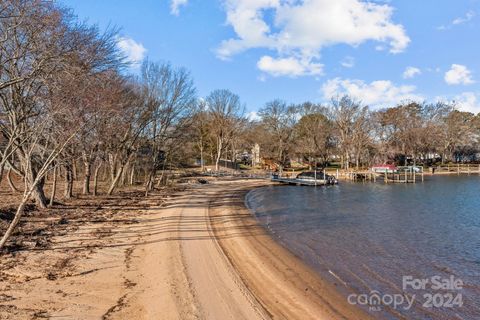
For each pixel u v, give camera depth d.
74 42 13.12
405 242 18.41
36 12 11.93
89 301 9.17
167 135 36.53
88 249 13.78
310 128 74.31
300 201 36.69
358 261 14.93
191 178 59.56
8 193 28.80
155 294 9.80
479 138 91.19
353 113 73.94
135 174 51.19
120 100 21.95
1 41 11.91
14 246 13.25
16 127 13.74
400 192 46.12
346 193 45.34
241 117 79.31
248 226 21.66
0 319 7.88
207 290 10.34
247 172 74.94
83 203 25.03
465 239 19.19
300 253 15.97
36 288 9.79
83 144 21.59
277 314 9.45
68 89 12.98
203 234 17.67
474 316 10.01
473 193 43.94
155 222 20.02
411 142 79.50
